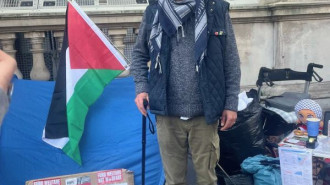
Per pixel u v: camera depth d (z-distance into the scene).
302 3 5.27
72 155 3.31
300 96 4.36
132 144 3.51
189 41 2.63
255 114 3.78
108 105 3.60
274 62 5.48
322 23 5.49
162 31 2.67
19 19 4.42
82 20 3.43
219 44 2.61
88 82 3.43
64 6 4.75
